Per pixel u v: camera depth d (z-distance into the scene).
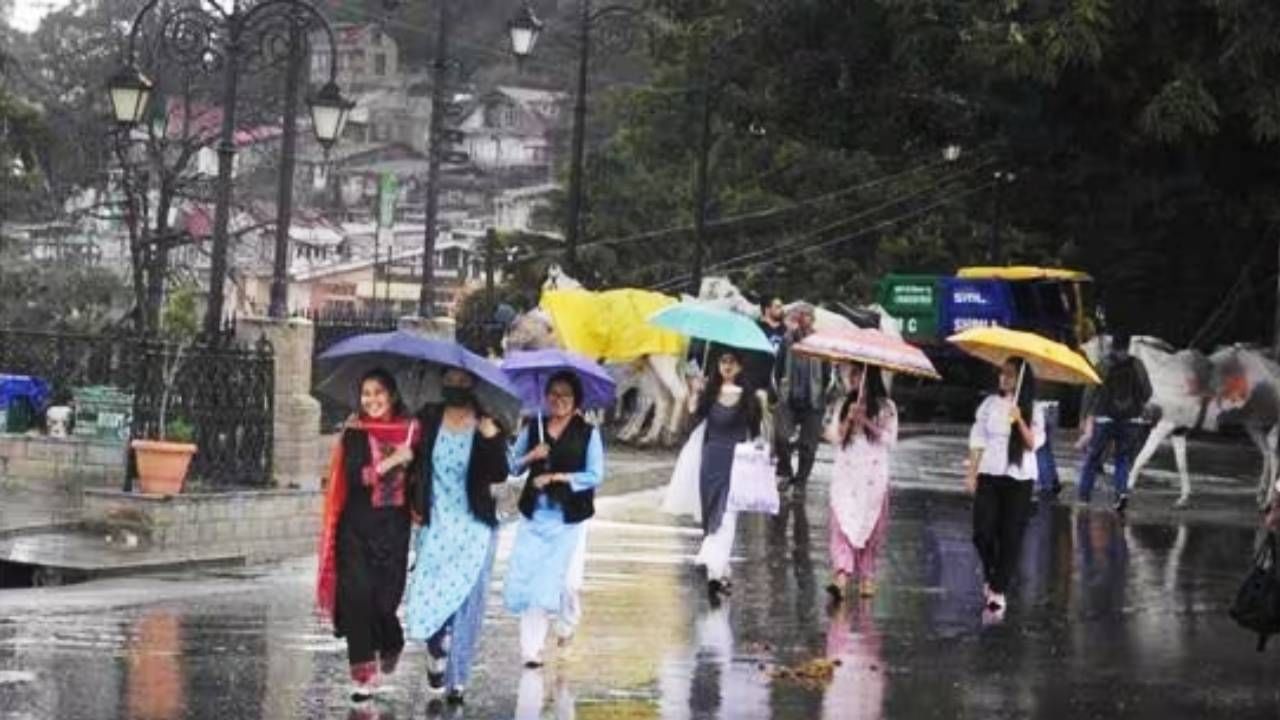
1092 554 31.80
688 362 48.28
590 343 47.53
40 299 76.50
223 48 40.78
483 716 16.11
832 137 61.25
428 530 16.45
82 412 35.47
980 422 24.62
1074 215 73.19
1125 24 42.81
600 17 61.72
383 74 158.38
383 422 16.12
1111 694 18.81
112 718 15.32
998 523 24.50
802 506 37.22
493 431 16.31
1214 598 26.62
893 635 22.08
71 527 28.38
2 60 80.38
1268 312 69.12
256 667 18.05
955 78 53.03
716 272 95.06
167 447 28.41
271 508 29.33
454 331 43.78
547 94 158.38
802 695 17.88
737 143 100.25
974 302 75.44
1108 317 77.19
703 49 59.34
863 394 24.83
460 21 154.88
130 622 20.75
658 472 42.59
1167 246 72.88
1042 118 52.66
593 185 100.12
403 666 18.42
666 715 16.56
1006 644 21.80
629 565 27.45
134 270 61.69
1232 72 41.97
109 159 88.75
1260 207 54.69
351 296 130.88
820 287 95.31
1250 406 39.91
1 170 77.94
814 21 55.28
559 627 19.25
